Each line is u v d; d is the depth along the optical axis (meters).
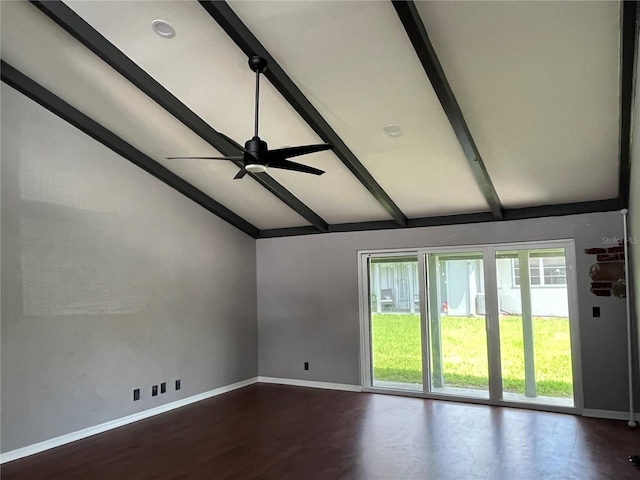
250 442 4.40
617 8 2.77
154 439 4.52
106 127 4.87
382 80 3.63
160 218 5.61
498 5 2.84
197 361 6.04
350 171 5.07
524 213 5.54
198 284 6.13
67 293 4.54
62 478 3.64
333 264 6.73
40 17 3.42
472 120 3.96
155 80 3.99
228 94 4.04
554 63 3.25
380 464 3.81
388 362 6.39
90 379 4.70
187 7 3.15
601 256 5.12
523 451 4.04
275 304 7.13
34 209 4.30
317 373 6.75
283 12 3.09
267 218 6.79
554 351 5.38
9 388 4.03
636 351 4.82
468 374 5.88
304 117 4.04
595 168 4.55
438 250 6.09
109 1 3.21
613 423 4.79
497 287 5.73
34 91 4.27
